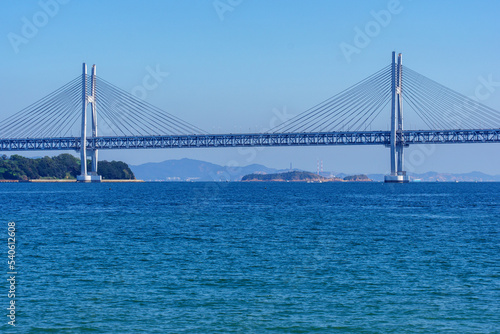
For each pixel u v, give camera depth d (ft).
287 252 160.25
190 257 151.94
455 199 460.14
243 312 102.83
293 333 93.45
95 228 219.61
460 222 246.47
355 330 94.73
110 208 338.54
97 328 94.99
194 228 220.02
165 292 114.93
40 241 181.57
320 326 96.22
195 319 99.09
